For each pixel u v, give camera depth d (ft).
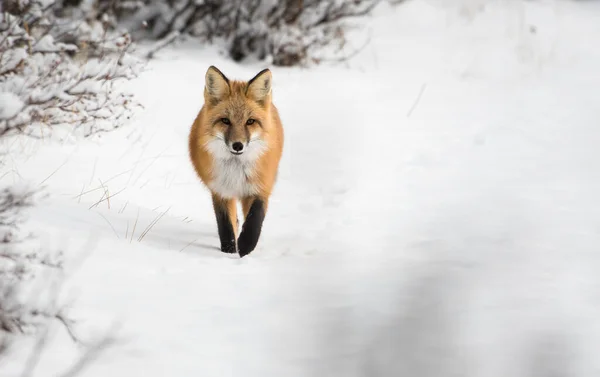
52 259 28.09
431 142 59.16
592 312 24.71
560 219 39.11
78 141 48.01
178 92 61.26
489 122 64.80
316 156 56.18
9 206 26.09
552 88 77.10
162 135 53.78
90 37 55.36
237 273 30.30
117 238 33.37
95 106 45.96
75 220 34.58
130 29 73.82
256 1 78.33
